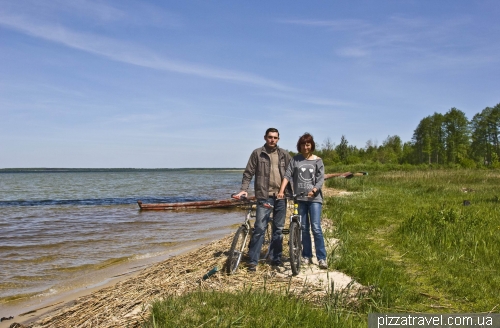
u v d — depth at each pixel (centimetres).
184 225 1352
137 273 705
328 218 1105
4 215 1650
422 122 8394
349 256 632
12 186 4419
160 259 834
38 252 909
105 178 7819
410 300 472
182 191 3353
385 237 847
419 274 582
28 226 1326
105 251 917
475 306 460
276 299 440
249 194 2402
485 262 630
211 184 4872
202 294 454
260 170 582
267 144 587
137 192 3222
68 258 849
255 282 527
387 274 552
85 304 498
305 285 511
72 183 5297
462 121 7756
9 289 641
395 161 7206
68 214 1692
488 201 1408
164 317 392
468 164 5181
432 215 950
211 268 593
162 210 1841
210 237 1097
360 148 7638
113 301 485
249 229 595
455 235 777
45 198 2581
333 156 6462
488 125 8038
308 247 617
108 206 2042
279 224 607
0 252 909
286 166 593
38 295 612
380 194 1777
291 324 380
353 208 1276
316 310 420
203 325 371
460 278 556
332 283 463
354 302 453
